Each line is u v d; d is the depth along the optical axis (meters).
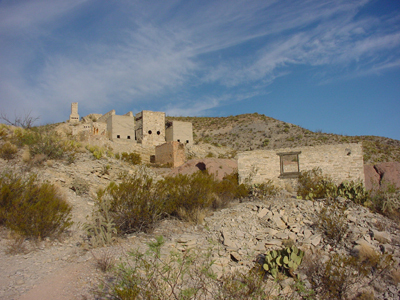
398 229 11.57
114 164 19.23
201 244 10.34
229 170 24.67
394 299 7.79
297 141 63.16
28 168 14.70
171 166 30.78
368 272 8.55
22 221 9.38
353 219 11.80
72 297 6.17
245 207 14.19
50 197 10.68
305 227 11.52
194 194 13.98
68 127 50.12
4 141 16.72
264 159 19.03
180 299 6.15
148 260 8.20
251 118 85.81
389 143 55.78
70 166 16.53
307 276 8.47
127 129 40.50
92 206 13.82
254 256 9.66
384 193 13.84
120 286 6.25
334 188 15.27
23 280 6.77
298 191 16.12
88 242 9.84
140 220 11.71
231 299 6.70
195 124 87.81
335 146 17.95
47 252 8.76
